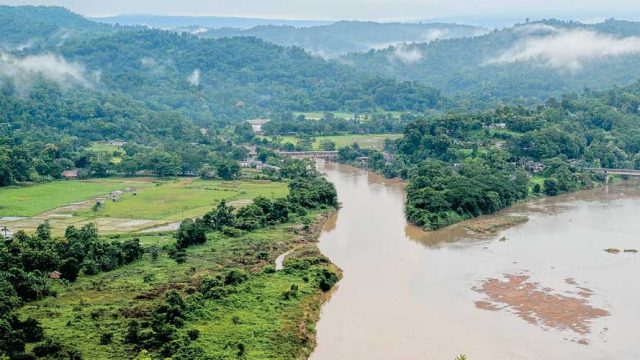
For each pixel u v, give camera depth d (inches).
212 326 5083.7
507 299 6067.9
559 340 5147.6
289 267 6712.6
